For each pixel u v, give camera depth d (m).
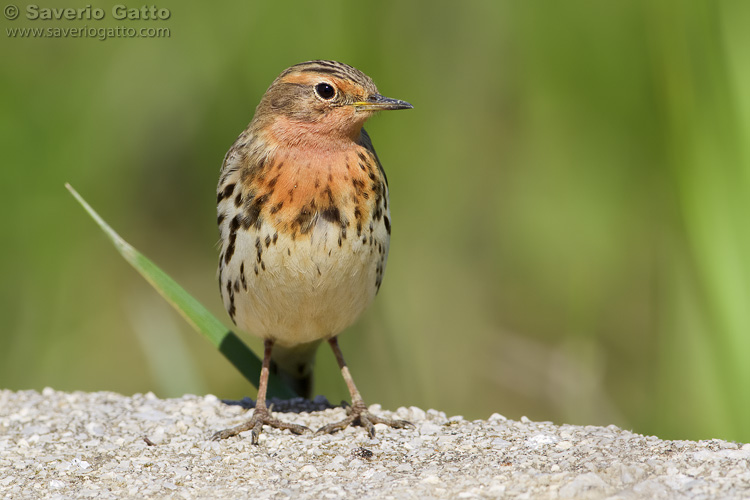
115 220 16.09
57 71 15.62
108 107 15.59
